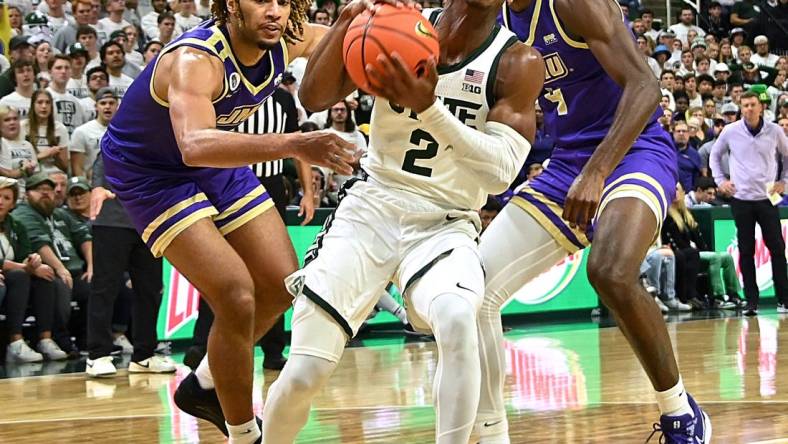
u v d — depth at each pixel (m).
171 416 7.00
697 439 5.04
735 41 23.45
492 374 4.80
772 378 7.99
